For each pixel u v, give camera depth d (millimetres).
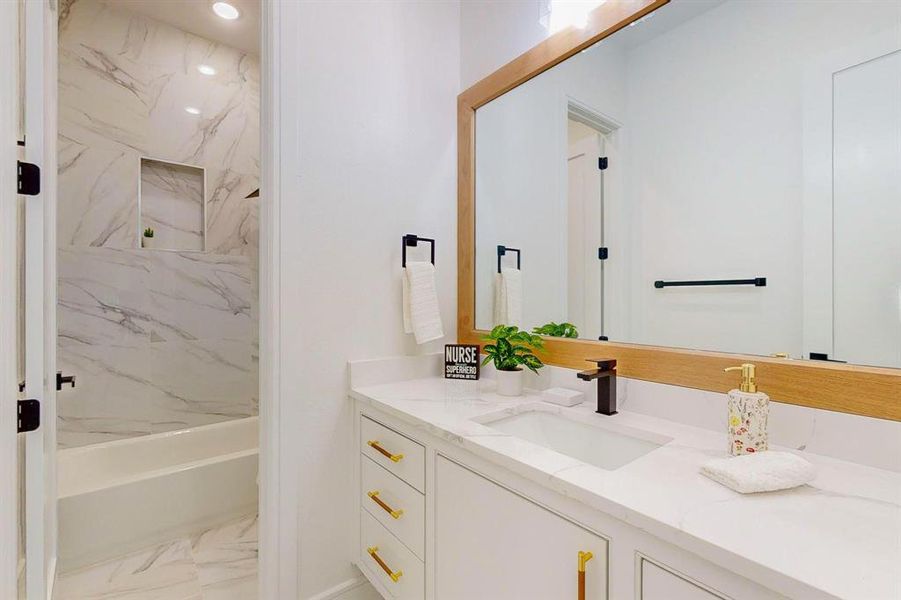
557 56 1417
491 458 912
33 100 1002
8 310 824
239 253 2709
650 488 718
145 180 2406
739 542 555
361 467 1457
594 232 1336
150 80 2391
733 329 1035
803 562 511
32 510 993
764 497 688
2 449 792
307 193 1408
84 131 2203
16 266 881
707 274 1080
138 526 1881
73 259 2174
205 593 1597
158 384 2414
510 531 896
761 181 990
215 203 2619
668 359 1133
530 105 1540
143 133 2369
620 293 1267
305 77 1406
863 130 853
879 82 833
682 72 1129
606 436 1128
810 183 919
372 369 1543
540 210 1502
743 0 1020
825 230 899
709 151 1078
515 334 1414
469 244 1769
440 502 1101
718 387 1034
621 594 688
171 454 2332
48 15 1264
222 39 2600
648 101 1198
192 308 2533
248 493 2201
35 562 985
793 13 945
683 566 607
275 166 1340
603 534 714
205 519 2061
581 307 1375
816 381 885
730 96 1041
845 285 874
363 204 1541
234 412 2678
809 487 726
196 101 2549
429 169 1736
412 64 1685
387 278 1607
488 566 952
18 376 953
